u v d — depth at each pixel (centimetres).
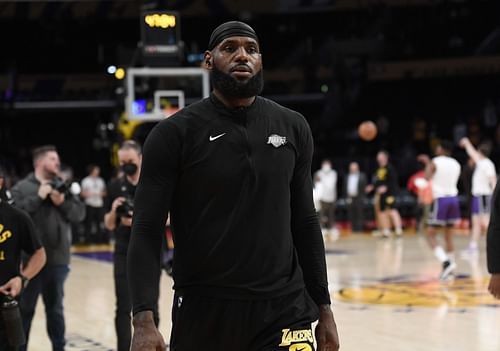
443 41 3609
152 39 1368
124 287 770
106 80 3538
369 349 881
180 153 379
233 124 384
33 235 645
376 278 1491
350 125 3734
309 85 3662
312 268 399
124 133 1881
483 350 866
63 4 3228
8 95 3497
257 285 376
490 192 1877
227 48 384
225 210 378
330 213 2656
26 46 3716
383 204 2489
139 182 385
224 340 375
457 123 3591
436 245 1467
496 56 3559
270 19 3750
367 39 3634
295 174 398
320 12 3694
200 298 377
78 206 812
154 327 367
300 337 378
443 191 1462
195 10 3250
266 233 379
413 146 3669
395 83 3778
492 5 3500
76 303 1290
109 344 945
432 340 923
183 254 383
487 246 566
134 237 376
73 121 3988
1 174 635
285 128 393
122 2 3234
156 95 1391
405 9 3569
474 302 1188
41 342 980
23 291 775
